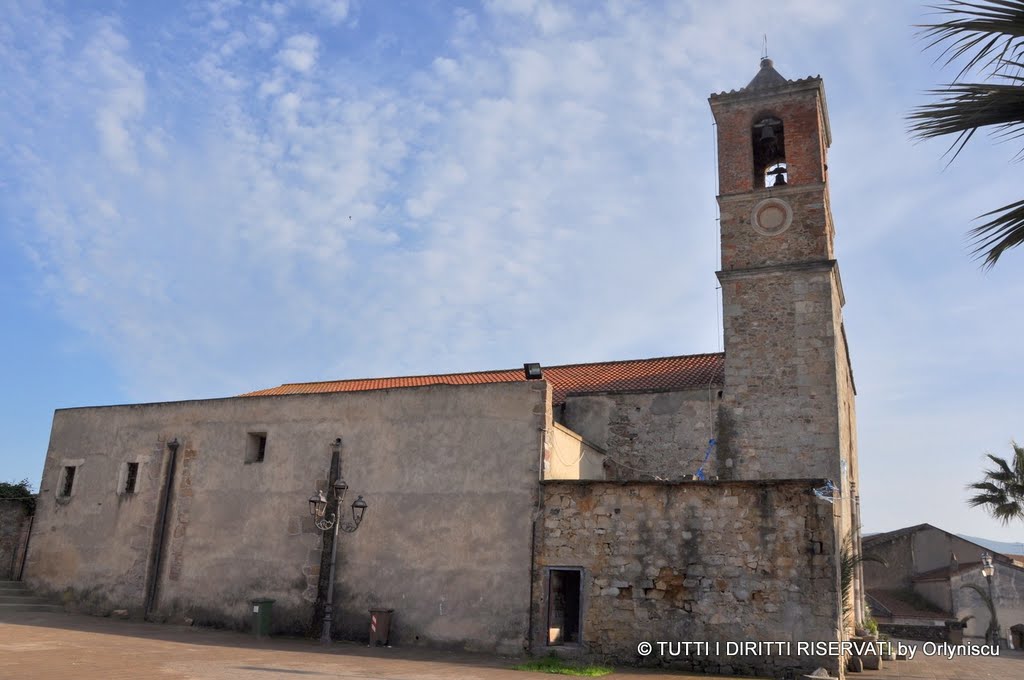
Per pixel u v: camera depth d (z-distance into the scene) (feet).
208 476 68.33
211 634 59.82
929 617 115.65
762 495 49.70
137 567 69.00
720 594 49.06
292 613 60.75
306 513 62.85
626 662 49.93
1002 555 128.36
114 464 73.72
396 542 58.65
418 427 60.80
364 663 46.14
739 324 69.77
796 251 69.97
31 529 76.38
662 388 71.00
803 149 72.08
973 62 22.43
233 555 64.75
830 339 66.33
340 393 64.95
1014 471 98.32
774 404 66.64
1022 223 22.90
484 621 54.08
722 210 73.67
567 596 55.88
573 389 76.84
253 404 68.49
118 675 36.55
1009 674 59.21
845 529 63.98
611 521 52.75
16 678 34.27
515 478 56.29
